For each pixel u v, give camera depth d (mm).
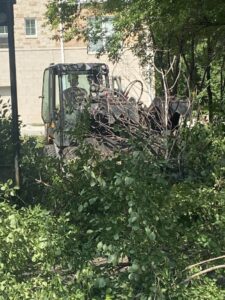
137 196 3662
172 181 4488
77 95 7277
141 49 9523
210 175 4516
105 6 11023
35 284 3672
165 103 5062
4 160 6336
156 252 3629
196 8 8852
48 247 3666
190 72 8680
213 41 10188
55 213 4324
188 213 4035
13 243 3627
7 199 4098
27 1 32625
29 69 33156
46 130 12828
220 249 3939
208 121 5652
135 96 5938
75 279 3783
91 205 4121
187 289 3697
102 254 3797
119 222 3787
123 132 4773
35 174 5219
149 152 4375
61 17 11930
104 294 3777
